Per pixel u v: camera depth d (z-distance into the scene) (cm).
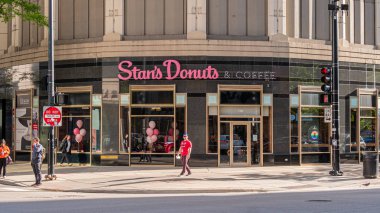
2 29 3697
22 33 3578
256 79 3109
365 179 2528
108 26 3145
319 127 3247
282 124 3145
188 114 3075
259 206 1559
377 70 3466
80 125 3212
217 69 3075
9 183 2458
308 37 3272
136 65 3102
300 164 3173
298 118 3178
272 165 3125
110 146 3133
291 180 2469
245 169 2958
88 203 1684
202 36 3069
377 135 3441
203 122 3075
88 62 3178
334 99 2656
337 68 2647
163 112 3100
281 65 3148
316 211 1432
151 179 2484
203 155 3069
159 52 3083
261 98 3116
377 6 3509
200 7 3083
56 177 2536
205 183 2345
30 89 3409
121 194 2088
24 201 1762
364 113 3412
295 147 3180
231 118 3105
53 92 2494
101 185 2294
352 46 3394
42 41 3353
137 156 3114
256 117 3123
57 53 3259
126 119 3122
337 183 2391
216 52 3075
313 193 2028
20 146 3503
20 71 3488
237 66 3092
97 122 3162
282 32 3164
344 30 3369
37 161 2328
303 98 3212
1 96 3641
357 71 3391
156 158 3102
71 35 3288
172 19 3125
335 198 1786
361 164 3319
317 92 3234
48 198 1877
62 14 3312
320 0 3322
